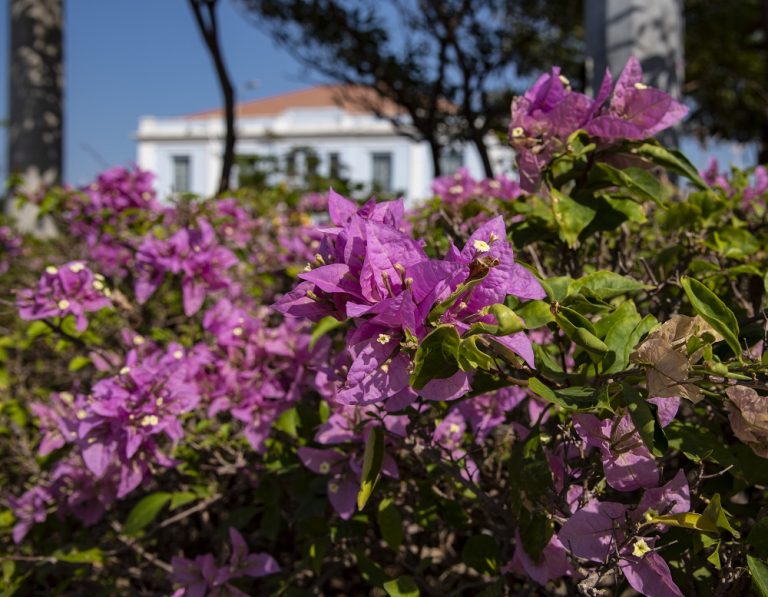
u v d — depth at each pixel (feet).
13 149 26.27
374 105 29.48
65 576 7.36
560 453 4.65
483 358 3.38
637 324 3.92
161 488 7.36
